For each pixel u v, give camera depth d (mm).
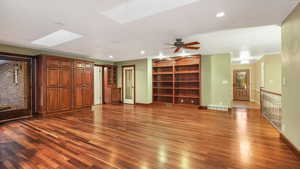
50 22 2789
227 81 5836
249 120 4344
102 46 4672
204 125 3859
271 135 3131
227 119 4461
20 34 3461
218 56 5977
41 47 4711
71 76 5477
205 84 6195
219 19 2658
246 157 2238
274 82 6012
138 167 1998
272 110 4398
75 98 5605
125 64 7758
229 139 2928
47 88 4805
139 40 3998
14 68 4508
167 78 7188
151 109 6086
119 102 7891
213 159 2188
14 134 3230
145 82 7133
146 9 2531
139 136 3102
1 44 4266
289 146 2514
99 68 7773
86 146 2633
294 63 2355
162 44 4430
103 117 4742
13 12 2375
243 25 2941
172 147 2590
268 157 2234
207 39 3936
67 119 4492
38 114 4875
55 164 2076
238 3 2119
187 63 6551
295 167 1974
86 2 2090
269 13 2436
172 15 2504
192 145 2666
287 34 2592
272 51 5488
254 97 8289
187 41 4109
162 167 1994
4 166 2045
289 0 2051
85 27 3043
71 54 6016
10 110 4336
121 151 2447
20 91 4609
